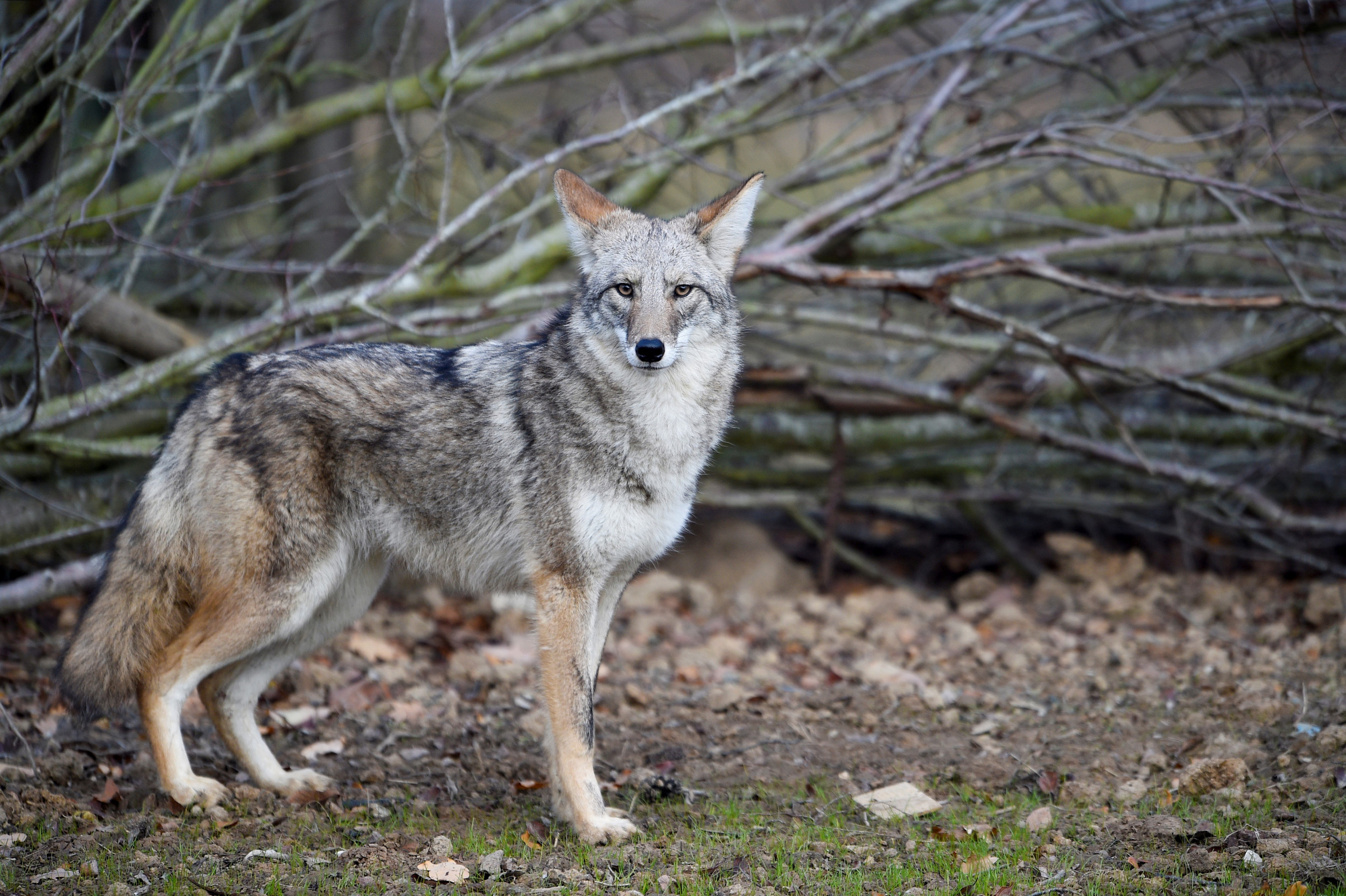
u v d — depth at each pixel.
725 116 13.91
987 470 16.38
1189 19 12.85
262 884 6.17
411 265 10.77
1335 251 14.11
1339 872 6.06
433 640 11.69
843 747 8.92
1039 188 17.73
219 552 7.34
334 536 7.61
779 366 13.95
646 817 7.48
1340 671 10.09
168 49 11.34
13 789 7.41
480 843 6.86
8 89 8.64
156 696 7.30
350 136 18.06
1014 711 9.82
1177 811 7.32
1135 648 11.64
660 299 7.37
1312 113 13.11
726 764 8.61
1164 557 16.02
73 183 11.35
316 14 15.66
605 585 7.77
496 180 15.66
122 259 12.05
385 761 8.50
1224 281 15.49
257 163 16.64
